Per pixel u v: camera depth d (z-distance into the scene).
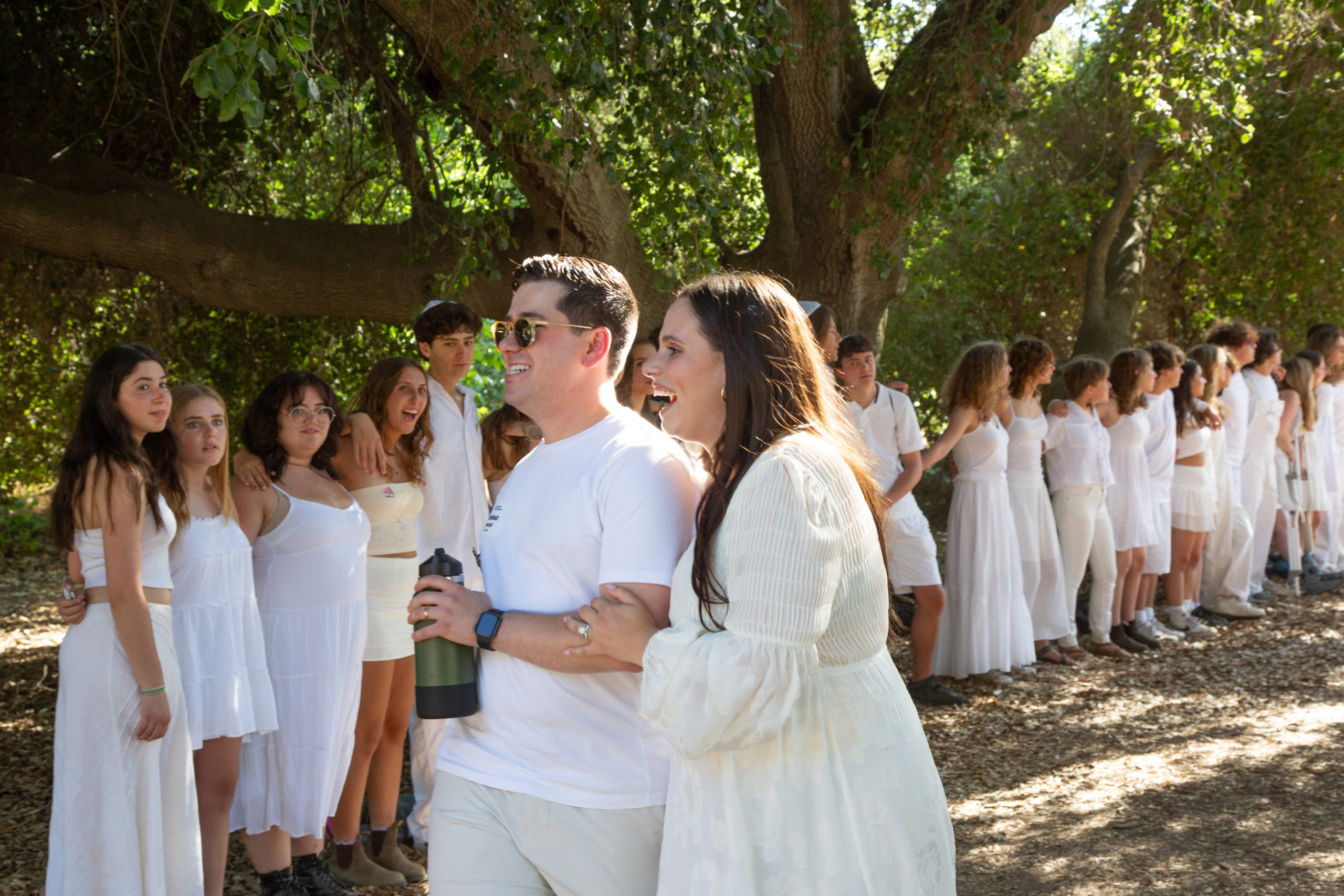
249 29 3.14
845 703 1.81
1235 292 11.14
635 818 2.02
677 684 1.73
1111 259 11.52
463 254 5.30
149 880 3.03
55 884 2.99
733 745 1.72
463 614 2.07
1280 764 4.85
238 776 3.49
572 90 5.53
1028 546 6.70
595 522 2.06
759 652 1.68
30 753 5.52
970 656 6.25
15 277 7.06
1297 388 8.59
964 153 6.89
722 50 4.80
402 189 7.87
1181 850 3.98
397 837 4.25
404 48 6.22
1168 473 7.24
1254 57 7.50
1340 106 9.01
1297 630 7.39
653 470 2.04
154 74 6.70
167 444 3.26
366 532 3.77
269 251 6.14
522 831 2.03
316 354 7.91
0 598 9.85
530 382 2.15
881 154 6.31
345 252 6.25
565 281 2.17
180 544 3.28
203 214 6.11
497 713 2.09
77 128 6.99
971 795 4.69
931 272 11.88
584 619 1.94
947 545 6.43
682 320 1.96
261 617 3.59
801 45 5.95
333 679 3.59
